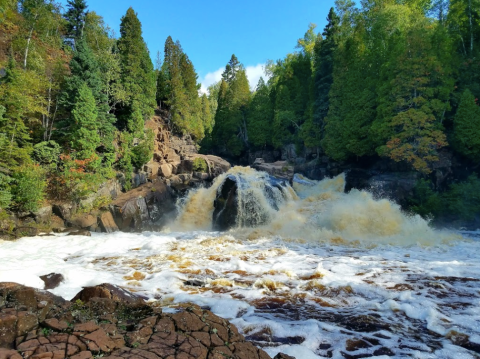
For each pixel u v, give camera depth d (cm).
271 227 1864
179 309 590
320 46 4109
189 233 1877
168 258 1125
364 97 2845
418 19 3359
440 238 1570
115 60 2988
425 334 521
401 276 866
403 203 2258
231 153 5028
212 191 2473
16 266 917
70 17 3725
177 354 300
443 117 2312
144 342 321
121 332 336
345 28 4184
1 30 2566
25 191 1748
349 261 1071
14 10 2767
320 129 3575
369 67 3112
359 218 1716
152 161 3020
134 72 3170
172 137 4022
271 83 5834
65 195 2034
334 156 3105
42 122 2377
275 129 4422
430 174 2312
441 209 2072
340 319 579
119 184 2450
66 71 2680
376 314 604
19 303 358
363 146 2800
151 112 3478
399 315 601
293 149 4181
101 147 2442
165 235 1794
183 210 2464
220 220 2119
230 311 608
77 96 2259
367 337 505
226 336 365
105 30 3441
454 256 1181
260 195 2072
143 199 2308
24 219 1805
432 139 2198
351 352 454
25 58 2438
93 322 338
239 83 5291
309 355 433
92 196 2130
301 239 1523
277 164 3897
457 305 655
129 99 2986
